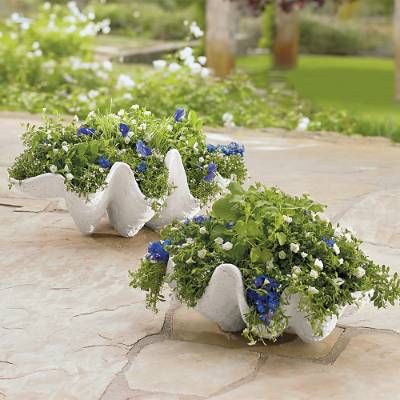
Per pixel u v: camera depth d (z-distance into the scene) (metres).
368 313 5.48
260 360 4.88
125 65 19.22
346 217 7.23
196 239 5.04
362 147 10.09
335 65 20.89
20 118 11.30
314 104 14.55
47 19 18.36
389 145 10.38
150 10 26.91
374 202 7.60
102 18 26.34
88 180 6.27
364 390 4.58
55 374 4.71
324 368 4.80
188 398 4.48
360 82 17.77
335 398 4.50
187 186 6.59
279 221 4.84
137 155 6.50
